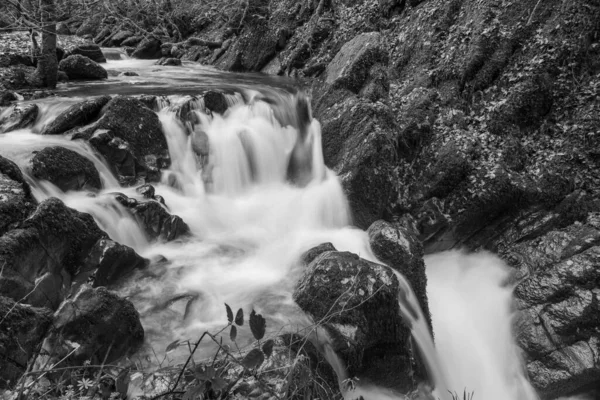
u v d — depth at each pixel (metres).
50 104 8.96
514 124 10.34
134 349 5.18
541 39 10.59
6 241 5.05
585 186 9.58
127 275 6.37
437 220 9.62
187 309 6.04
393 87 11.80
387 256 7.57
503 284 9.19
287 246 8.12
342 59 11.55
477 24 11.23
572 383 7.39
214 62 17.70
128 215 7.16
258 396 3.01
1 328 4.26
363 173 9.37
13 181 6.14
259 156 10.02
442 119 10.61
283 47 15.87
